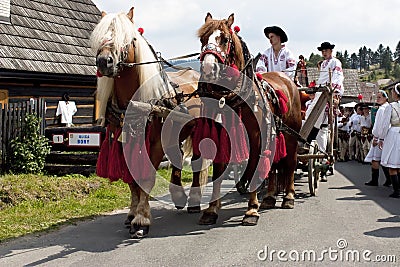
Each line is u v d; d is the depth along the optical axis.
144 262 4.73
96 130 9.29
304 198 8.12
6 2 13.92
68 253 5.00
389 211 7.12
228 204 7.55
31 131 9.02
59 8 16.58
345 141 15.88
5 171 8.86
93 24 17.30
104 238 5.57
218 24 5.53
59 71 13.68
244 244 5.32
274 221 6.38
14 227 5.92
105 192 7.90
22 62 12.86
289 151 7.19
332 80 9.15
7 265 4.63
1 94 12.90
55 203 7.16
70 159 9.32
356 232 5.84
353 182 10.31
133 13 5.58
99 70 5.04
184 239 5.53
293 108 7.17
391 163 8.57
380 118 8.98
